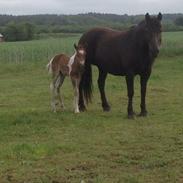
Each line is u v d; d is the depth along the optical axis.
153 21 11.98
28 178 7.40
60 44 49.12
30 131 11.04
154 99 16.31
